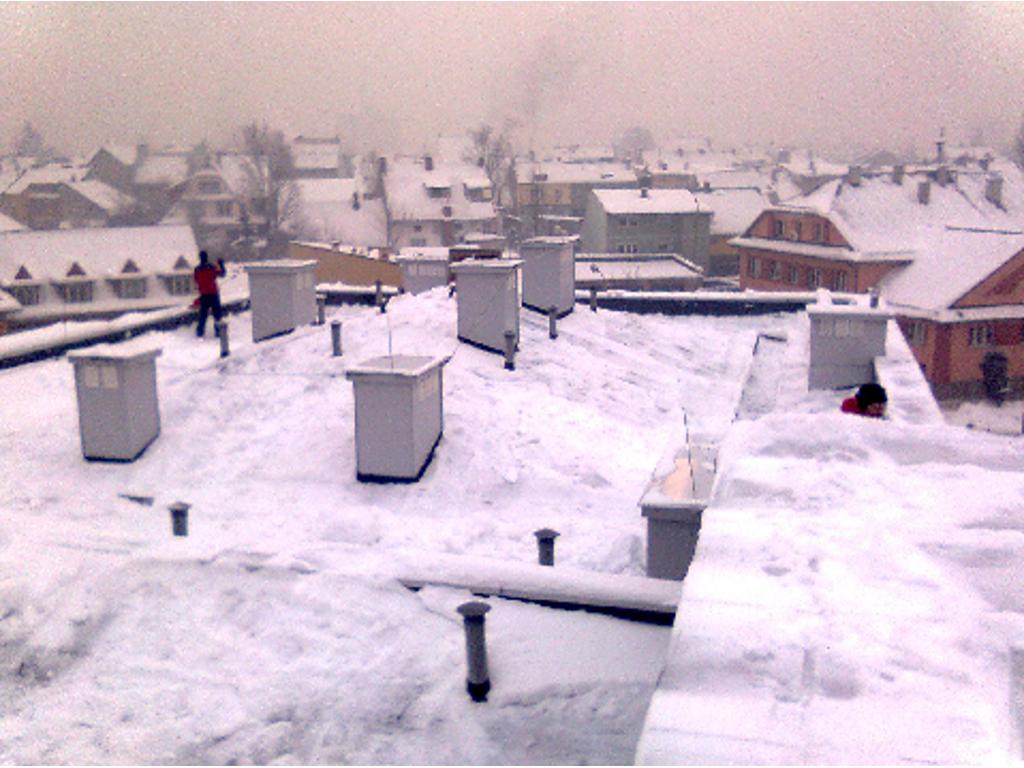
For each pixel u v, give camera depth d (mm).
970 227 53562
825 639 3551
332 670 5586
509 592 6234
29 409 14305
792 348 17547
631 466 12742
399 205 87750
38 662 5750
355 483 11883
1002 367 43594
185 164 101062
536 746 4840
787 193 95375
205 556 6633
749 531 4672
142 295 65312
